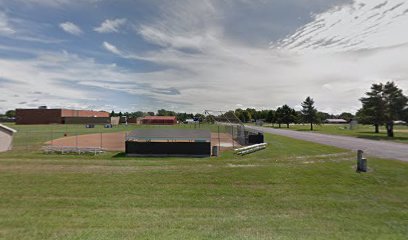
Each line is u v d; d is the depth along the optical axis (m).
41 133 42.97
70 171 12.54
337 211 7.53
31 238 5.44
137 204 7.92
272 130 57.69
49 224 6.23
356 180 11.25
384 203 8.30
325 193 9.41
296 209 7.68
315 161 15.80
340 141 28.95
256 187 10.11
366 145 24.45
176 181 10.80
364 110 43.16
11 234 5.64
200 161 15.72
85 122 100.31
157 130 18.58
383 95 39.62
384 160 15.85
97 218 6.69
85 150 19.28
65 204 7.82
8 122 107.69
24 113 94.69
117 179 11.00
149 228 6.05
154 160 16.02
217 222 6.53
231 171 12.84
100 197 8.55
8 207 7.50
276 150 20.95
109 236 5.55
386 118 38.62
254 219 6.79
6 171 12.47
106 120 105.19
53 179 10.90
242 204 8.10
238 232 5.87
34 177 11.23
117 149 22.05
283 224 6.43
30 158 16.48
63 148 19.42
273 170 13.10
